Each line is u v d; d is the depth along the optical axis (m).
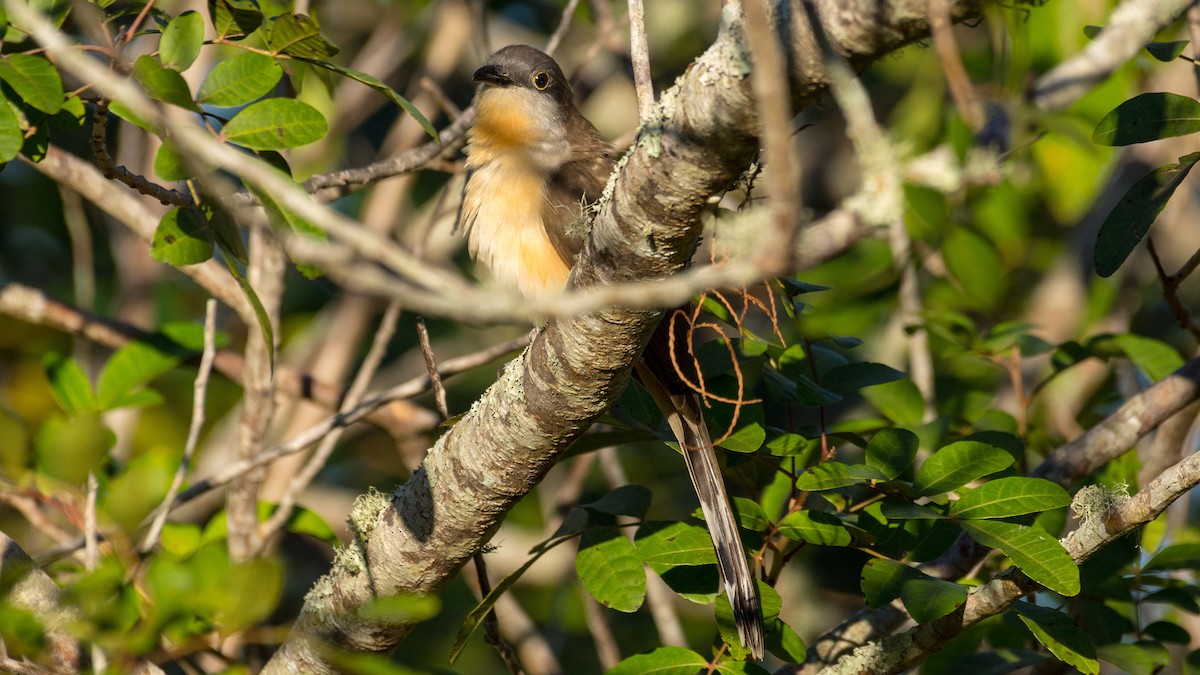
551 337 5.95
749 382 8.60
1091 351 9.43
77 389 9.13
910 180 4.05
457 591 13.58
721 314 8.02
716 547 7.02
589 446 8.04
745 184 6.25
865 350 12.00
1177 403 8.57
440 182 15.48
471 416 6.62
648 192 5.07
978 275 11.34
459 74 15.62
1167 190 6.89
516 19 16.02
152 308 13.27
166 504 7.48
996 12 9.99
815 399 7.48
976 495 6.57
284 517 9.33
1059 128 10.23
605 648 10.61
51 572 8.17
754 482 8.30
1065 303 12.74
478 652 13.33
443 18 13.66
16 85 6.09
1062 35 11.19
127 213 10.48
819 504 8.34
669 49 14.80
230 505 9.34
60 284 15.13
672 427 7.84
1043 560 6.08
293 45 6.78
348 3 15.34
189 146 4.12
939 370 12.10
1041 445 10.12
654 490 13.20
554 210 9.42
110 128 13.05
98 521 8.18
